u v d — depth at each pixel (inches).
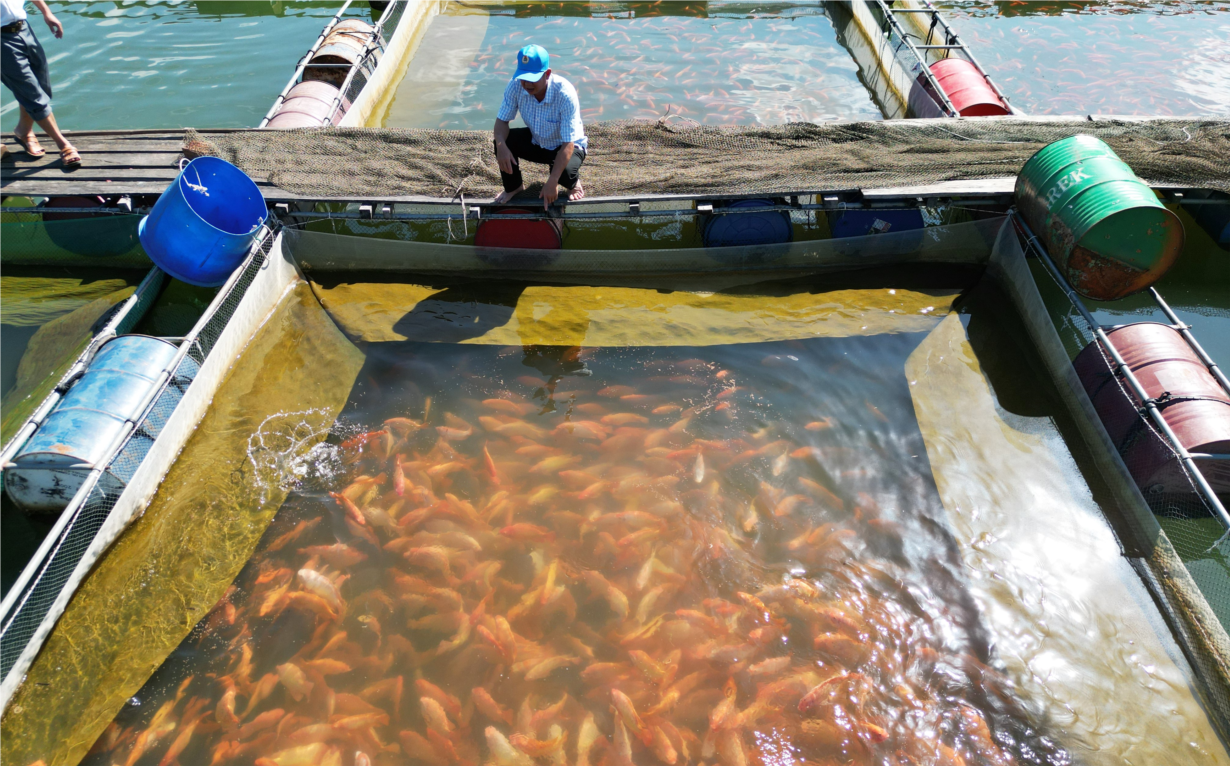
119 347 209.9
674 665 158.9
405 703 153.5
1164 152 258.1
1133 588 175.3
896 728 150.2
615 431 213.3
